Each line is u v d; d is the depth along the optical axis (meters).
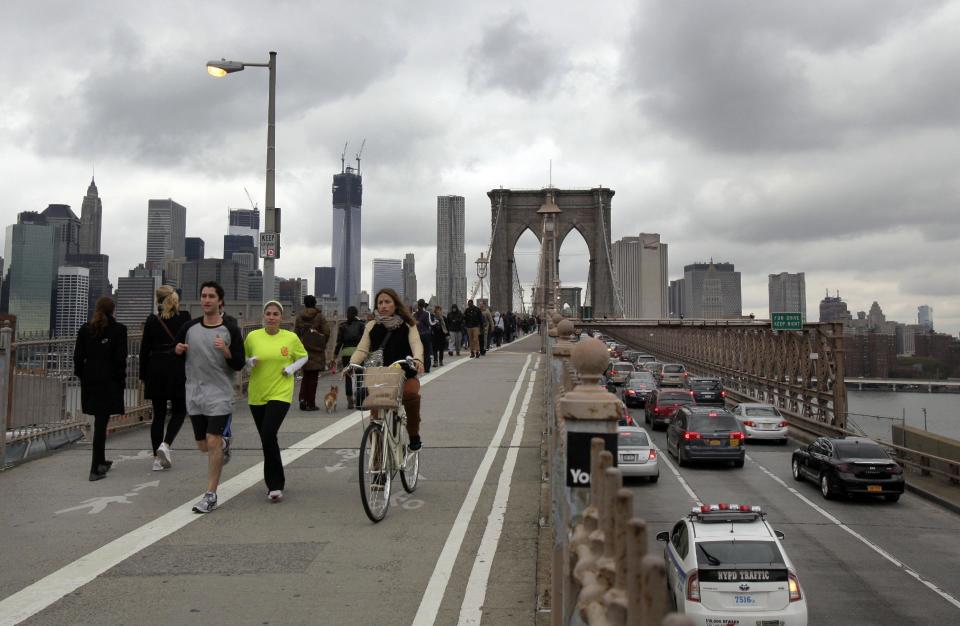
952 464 24.56
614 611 1.65
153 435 8.63
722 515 11.76
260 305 16.97
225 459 9.03
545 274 127.06
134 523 6.45
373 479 6.54
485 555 5.59
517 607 4.58
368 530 6.24
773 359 50.12
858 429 35.00
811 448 23.94
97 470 8.10
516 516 6.69
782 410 44.44
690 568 10.75
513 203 136.88
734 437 26.84
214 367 6.91
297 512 6.80
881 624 12.39
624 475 23.92
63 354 10.05
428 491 7.66
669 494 22.42
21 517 6.64
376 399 6.35
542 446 9.11
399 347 7.29
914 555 16.47
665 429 37.75
